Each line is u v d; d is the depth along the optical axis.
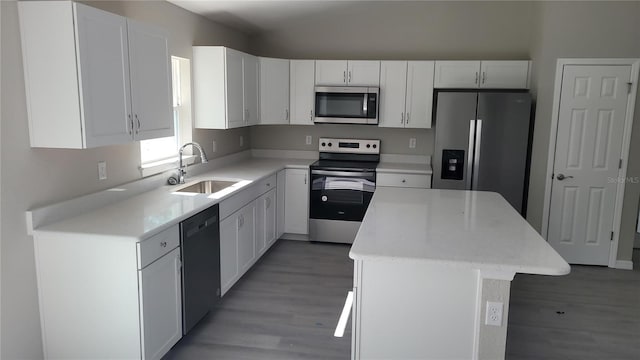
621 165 4.40
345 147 5.51
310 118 5.23
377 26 5.30
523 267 2.01
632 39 4.23
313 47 5.47
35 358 2.50
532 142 4.67
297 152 5.70
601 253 4.55
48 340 2.52
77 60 2.29
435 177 4.76
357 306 2.36
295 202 5.11
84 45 2.32
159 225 2.52
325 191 5.01
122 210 2.87
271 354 2.86
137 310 2.40
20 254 2.39
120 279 2.39
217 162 4.75
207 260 3.15
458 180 4.72
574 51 4.35
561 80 4.41
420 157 5.40
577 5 4.28
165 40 3.10
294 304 3.55
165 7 3.68
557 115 4.46
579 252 4.60
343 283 3.98
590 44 4.31
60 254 2.43
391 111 5.10
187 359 2.79
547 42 4.40
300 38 5.48
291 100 5.25
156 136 3.03
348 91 5.04
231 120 4.29
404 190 3.88
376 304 2.34
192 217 2.88
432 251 2.19
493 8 5.03
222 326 3.20
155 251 2.49
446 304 2.27
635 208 4.44
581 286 4.02
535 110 4.60
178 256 2.74
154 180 3.55
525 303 3.66
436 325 2.30
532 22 4.91
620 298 3.77
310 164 5.14
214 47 4.10
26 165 2.40
